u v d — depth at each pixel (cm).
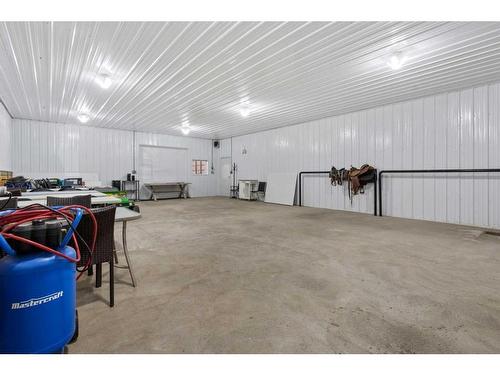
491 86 477
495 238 400
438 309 188
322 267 274
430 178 557
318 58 380
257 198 994
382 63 397
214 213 665
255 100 586
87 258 174
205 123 845
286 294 212
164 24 293
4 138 626
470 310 186
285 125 877
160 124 858
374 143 646
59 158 821
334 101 596
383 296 209
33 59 377
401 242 375
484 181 488
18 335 108
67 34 311
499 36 319
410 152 583
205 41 332
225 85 493
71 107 644
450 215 530
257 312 184
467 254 318
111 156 922
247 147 1053
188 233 432
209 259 299
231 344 149
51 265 115
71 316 127
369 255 314
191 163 1137
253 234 425
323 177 775
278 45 342
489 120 480
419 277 246
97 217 175
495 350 144
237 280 240
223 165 1194
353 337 156
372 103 610
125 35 315
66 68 409
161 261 292
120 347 145
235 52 361
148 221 546
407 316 179
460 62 394
